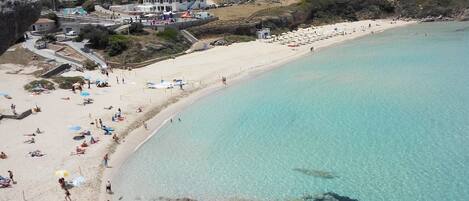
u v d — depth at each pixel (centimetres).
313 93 7244
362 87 7444
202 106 6875
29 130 5603
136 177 4509
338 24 15238
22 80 7700
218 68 9244
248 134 5603
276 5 16062
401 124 5669
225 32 12800
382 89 7269
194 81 8250
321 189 4153
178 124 6100
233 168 4662
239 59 10088
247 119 6169
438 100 6550
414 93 6956
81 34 10912
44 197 3947
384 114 6072
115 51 10069
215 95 7462
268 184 4281
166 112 6631
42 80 7581
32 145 5122
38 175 4359
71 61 9238
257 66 9450
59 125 5794
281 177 4412
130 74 8769
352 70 8719
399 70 8500
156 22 12388
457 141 5078
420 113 6041
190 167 4728
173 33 11381
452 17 15638
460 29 13438
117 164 4803
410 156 4747
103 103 6812
